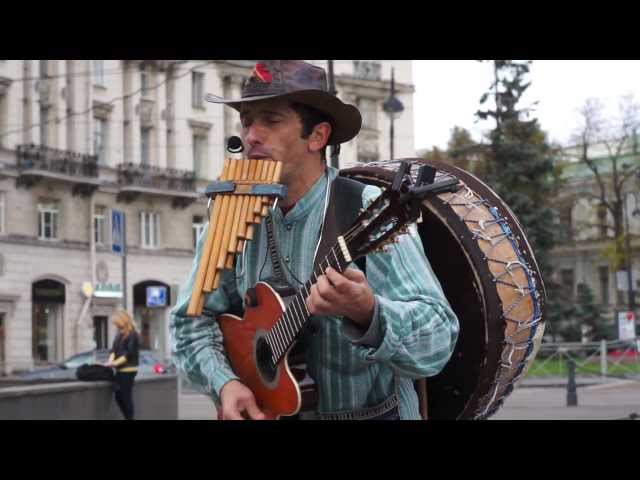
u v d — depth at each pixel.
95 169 44.25
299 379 2.73
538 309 3.51
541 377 27.81
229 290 2.99
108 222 45.62
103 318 45.00
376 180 3.56
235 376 2.90
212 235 2.80
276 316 2.74
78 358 28.31
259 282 2.83
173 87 48.78
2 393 8.05
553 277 41.31
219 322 2.99
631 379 26.86
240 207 2.78
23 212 41.81
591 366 28.27
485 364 3.45
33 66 42.91
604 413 15.67
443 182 2.28
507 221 3.57
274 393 2.77
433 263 3.55
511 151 35.41
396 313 2.42
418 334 2.48
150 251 47.06
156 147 47.88
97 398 11.27
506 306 3.43
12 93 41.97
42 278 42.16
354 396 2.80
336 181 2.86
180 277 48.22
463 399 3.52
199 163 50.12
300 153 2.82
